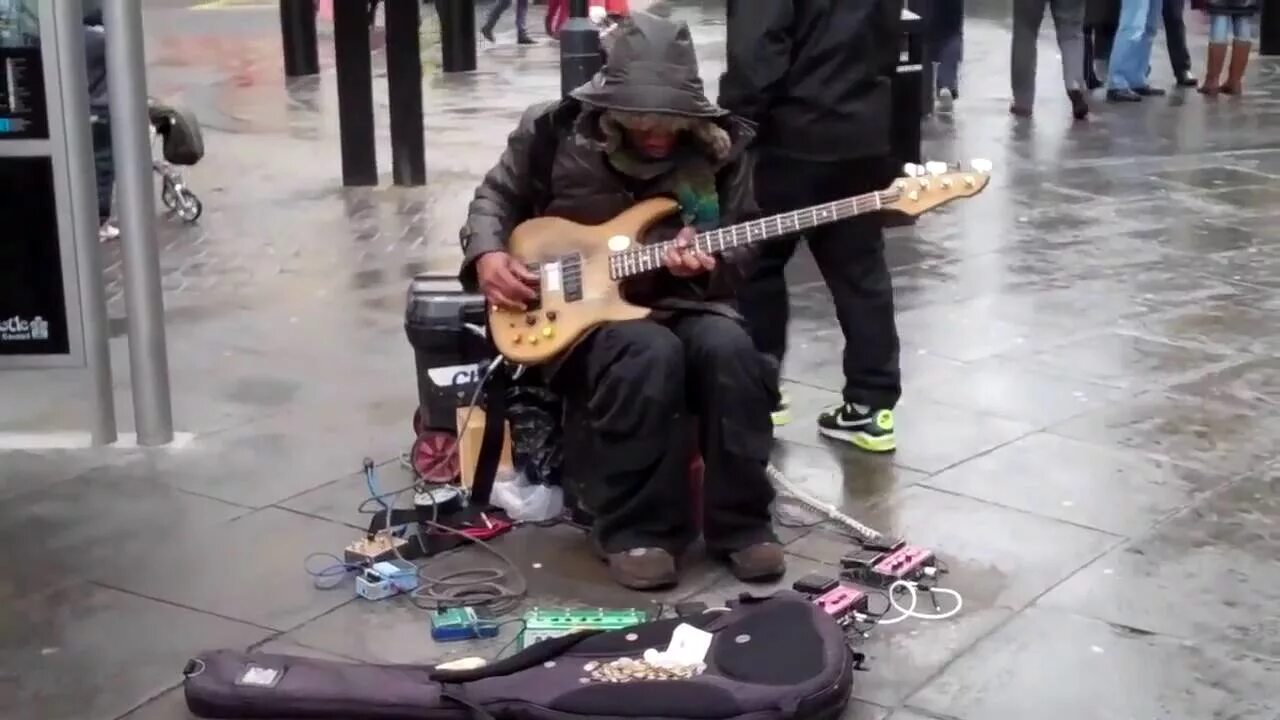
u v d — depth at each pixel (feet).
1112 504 14.71
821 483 15.25
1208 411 17.52
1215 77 44.09
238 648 11.82
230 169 32.14
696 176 13.37
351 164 30.35
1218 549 13.66
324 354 19.57
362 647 11.87
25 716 10.84
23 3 15.23
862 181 15.57
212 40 56.75
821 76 15.12
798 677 10.26
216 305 21.90
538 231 13.47
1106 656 11.64
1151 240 26.58
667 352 12.64
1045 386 18.43
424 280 15.14
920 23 23.00
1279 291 23.16
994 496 14.92
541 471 14.33
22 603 12.62
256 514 14.44
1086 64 44.73
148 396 16.10
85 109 15.56
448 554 13.57
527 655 10.78
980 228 27.35
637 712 10.03
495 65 50.11
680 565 13.38
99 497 14.87
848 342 16.08
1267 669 11.45
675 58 12.86
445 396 14.78
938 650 11.73
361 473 15.46
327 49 53.98
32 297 15.83
